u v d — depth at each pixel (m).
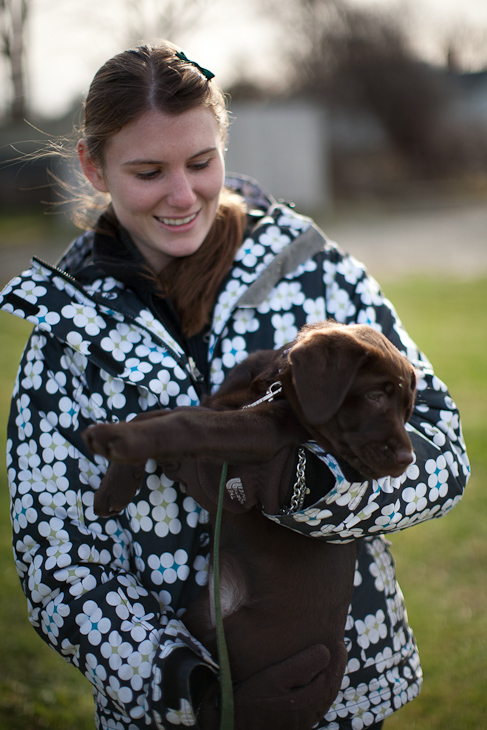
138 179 2.00
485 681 3.30
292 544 1.90
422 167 35.69
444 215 24.14
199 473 1.82
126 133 1.95
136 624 1.75
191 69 1.99
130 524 1.93
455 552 4.36
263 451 1.72
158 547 1.91
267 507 1.77
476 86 41.34
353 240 18.97
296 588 1.87
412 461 1.76
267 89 37.53
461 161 35.88
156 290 2.05
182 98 1.95
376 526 1.79
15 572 4.34
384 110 35.38
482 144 36.16
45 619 1.80
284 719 1.75
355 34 35.50
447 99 36.72
